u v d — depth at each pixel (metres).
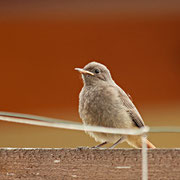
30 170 7.52
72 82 14.78
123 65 14.98
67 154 7.52
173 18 14.77
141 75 14.98
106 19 14.77
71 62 14.86
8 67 14.75
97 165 7.46
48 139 14.05
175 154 7.36
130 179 7.40
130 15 14.74
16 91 14.73
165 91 14.98
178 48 14.93
